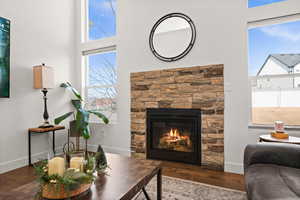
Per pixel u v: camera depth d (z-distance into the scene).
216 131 2.44
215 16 2.47
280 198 0.92
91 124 3.48
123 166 1.46
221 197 1.73
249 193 1.15
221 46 2.43
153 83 2.87
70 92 3.51
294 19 2.12
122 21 3.17
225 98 2.40
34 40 2.87
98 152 1.36
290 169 1.30
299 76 2.16
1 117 2.43
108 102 3.41
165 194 1.79
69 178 0.94
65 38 3.43
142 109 2.97
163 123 2.84
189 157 2.63
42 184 0.94
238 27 2.35
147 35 2.95
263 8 2.23
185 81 2.63
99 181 1.19
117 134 3.22
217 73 2.44
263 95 2.33
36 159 2.85
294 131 2.11
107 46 3.34
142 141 2.96
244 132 2.31
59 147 3.28
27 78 2.75
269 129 2.19
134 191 1.12
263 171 1.28
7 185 2.05
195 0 2.59
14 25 2.59
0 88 2.39
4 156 2.46
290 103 2.20
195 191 1.85
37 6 2.93
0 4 2.43
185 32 2.65
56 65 3.25
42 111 2.97
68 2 3.52
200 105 2.54
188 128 2.65
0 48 2.40
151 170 1.38
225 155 2.41
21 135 2.66
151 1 2.92
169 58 2.74
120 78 3.18
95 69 3.57
